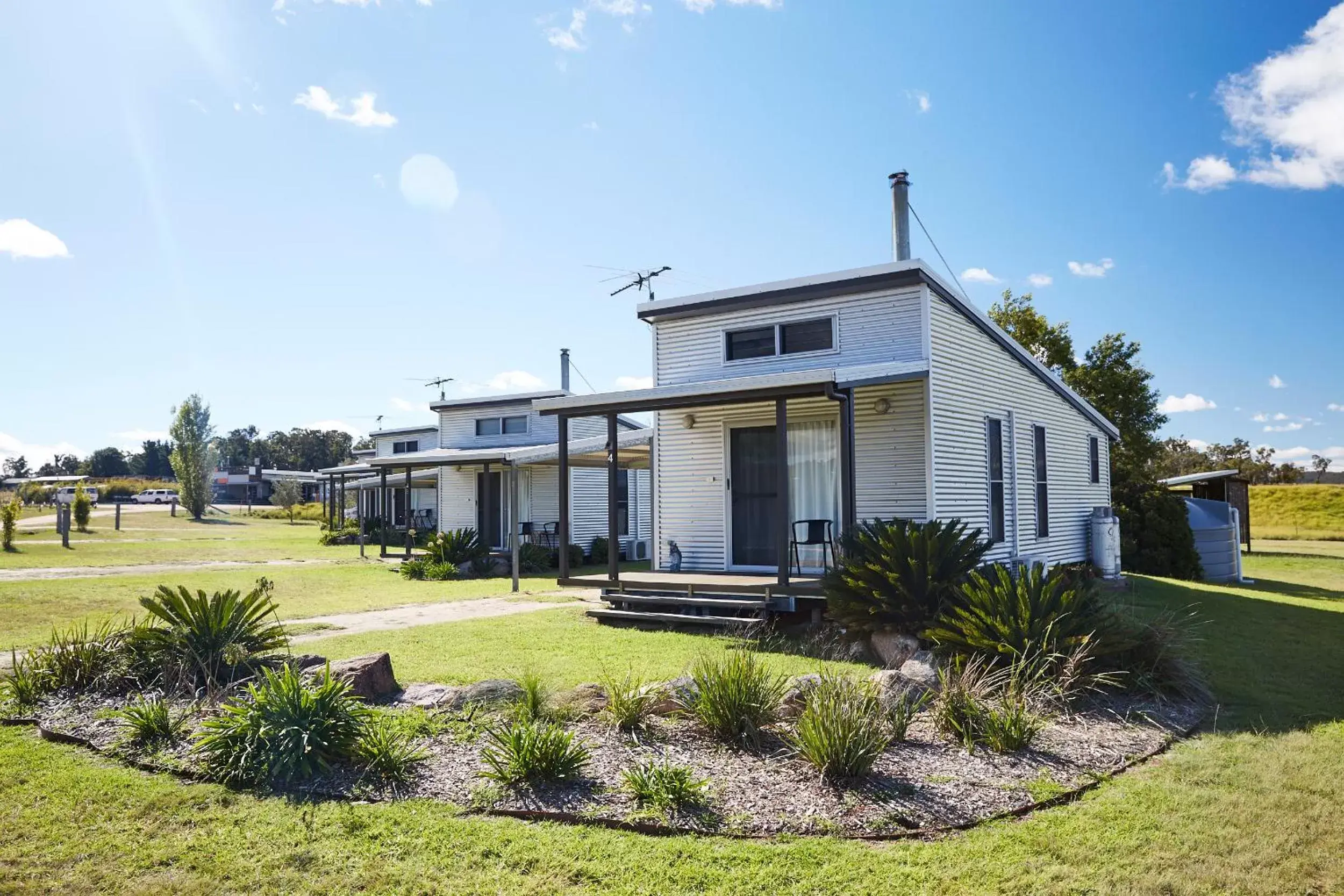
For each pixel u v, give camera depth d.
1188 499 21.69
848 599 9.21
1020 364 14.45
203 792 5.14
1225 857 4.22
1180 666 7.63
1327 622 12.45
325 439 95.31
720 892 3.89
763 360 12.52
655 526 13.35
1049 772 5.38
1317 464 73.56
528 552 21.08
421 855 4.31
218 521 48.59
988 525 12.66
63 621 11.84
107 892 3.98
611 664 8.44
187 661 7.26
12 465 102.56
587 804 4.83
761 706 5.91
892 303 11.48
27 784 5.34
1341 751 5.93
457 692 6.63
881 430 11.56
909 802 4.82
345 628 10.95
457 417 27.12
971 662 7.17
